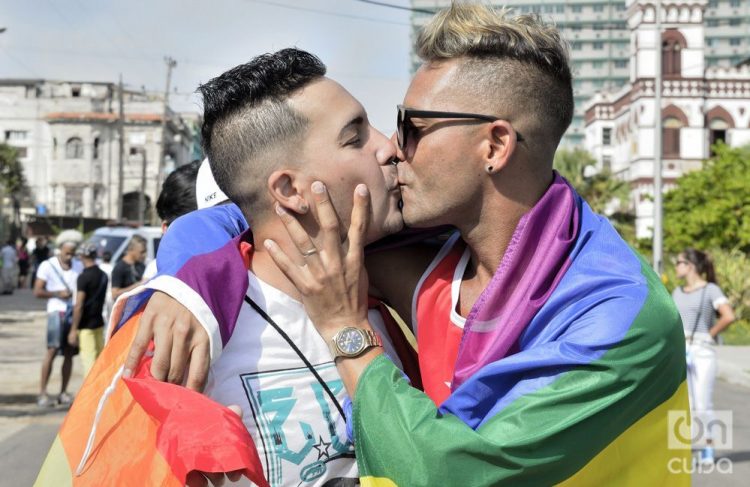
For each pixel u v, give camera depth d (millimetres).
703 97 47125
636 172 47438
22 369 13203
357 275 1843
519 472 1653
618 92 52375
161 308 1825
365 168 1913
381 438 1701
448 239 2186
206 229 2152
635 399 1734
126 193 67438
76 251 10312
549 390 1684
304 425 1920
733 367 14148
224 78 1929
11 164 63188
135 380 1743
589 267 1838
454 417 1707
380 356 1804
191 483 1640
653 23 47031
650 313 1746
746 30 155625
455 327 2002
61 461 1843
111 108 70750
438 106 1938
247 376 1901
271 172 1897
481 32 1925
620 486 1758
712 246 25906
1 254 33156
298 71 1906
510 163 1922
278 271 1957
